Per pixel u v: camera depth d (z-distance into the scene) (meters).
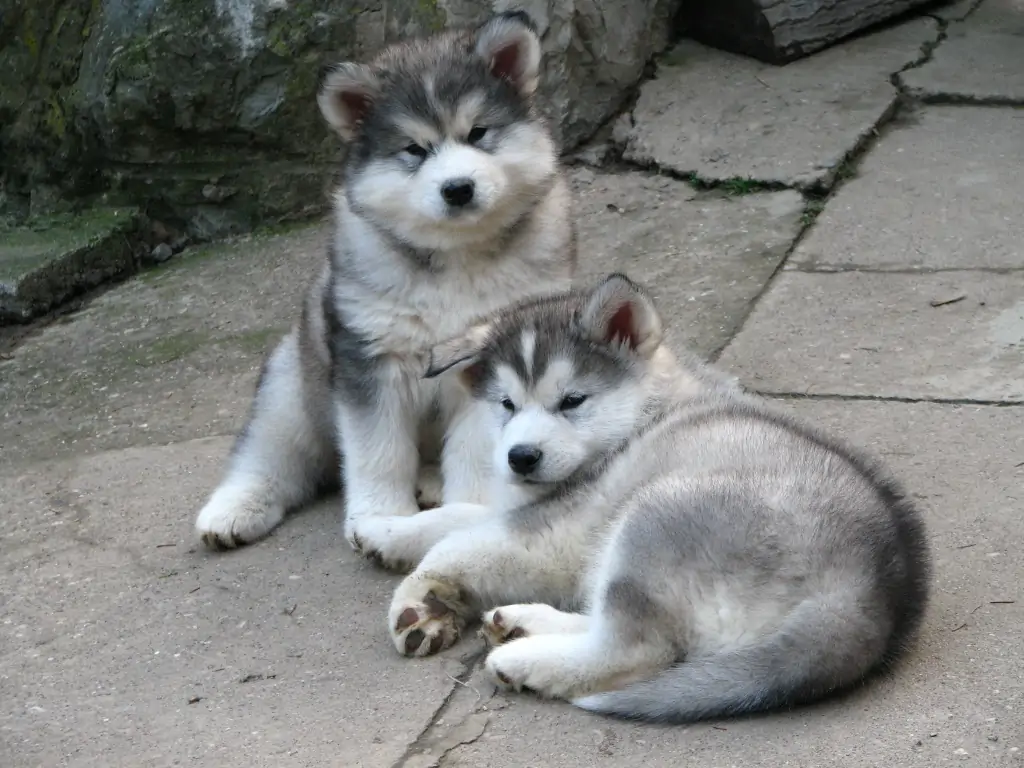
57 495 2.73
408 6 3.28
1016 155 3.11
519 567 2.34
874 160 3.14
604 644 2.23
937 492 2.47
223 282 3.21
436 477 2.58
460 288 2.53
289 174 3.34
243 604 2.46
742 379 2.72
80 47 3.39
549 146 2.58
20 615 2.49
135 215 3.36
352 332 2.53
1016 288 2.82
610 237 3.09
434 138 2.53
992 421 2.58
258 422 2.63
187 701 2.33
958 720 2.17
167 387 2.96
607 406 2.39
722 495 2.21
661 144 3.23
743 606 2.18
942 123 3.21
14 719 2.33
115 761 2.26
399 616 2.34
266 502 2.60
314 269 3.18
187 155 3.35
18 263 3.23
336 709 2.29
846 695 2.21
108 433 2.87
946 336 2.75
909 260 2.92
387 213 2.52
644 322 2.41
